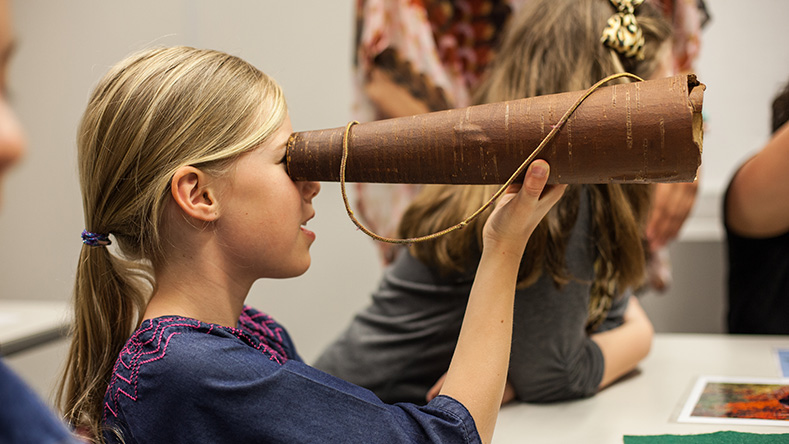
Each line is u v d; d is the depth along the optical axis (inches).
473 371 29.1
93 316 33.2
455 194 42.7
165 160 29.2
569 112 26.3
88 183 31.2
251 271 31.2
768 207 60.1
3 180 13.8
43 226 105.4
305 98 94.9
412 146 28.7
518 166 27.5
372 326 48.0
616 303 48.4
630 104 25.7
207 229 30.0
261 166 29.9
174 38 95.7
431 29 75.7
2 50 14.3
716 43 90.0
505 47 44.2
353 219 28.8
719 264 93.7
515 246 30.1
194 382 26.7
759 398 41.5
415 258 46.1
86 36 98.6
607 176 26.9
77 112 101.1
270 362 28.3
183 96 29.4
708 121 91.0
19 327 66.4
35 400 15.3
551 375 41.6
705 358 51.3
